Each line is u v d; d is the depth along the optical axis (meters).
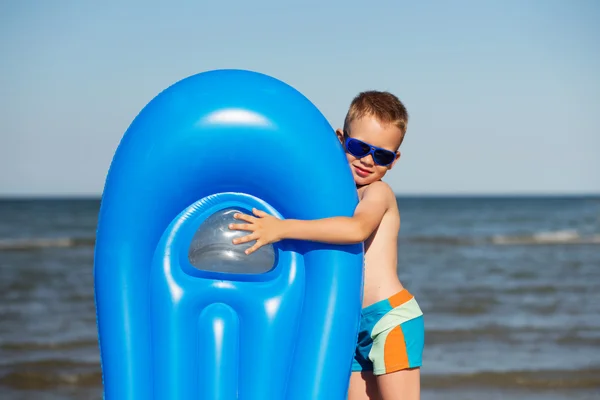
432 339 11.29
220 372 2.64
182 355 2.63
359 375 3.13
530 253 26.02
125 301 2.62
